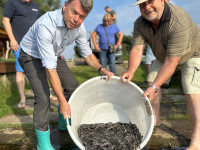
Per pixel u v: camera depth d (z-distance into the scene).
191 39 2.01
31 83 2.00
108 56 4.92
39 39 1.79
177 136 2.37
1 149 2.16
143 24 2.22
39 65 2.02
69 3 1.73
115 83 2.26
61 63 2.29
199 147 1.94
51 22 1.81
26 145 2.26
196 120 2.00
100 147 1.78
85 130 2.17
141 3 1.96
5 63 4.45
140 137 1.99
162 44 2.14
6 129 2.71
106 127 2.26
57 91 1.83
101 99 2.49
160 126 2.67
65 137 2.42
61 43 1.98
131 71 2.28
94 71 7.62
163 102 3.76
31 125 2.80
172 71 1.96
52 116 3.20
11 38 3.35
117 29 4.87
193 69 2.07
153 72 2.58
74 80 2.38
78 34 2.12
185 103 3.68
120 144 1.84
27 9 3.40
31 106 3.77
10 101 3.93
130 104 2.35
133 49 2.40
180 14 1.92
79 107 2.25
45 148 2.01
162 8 1.94
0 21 19.00
